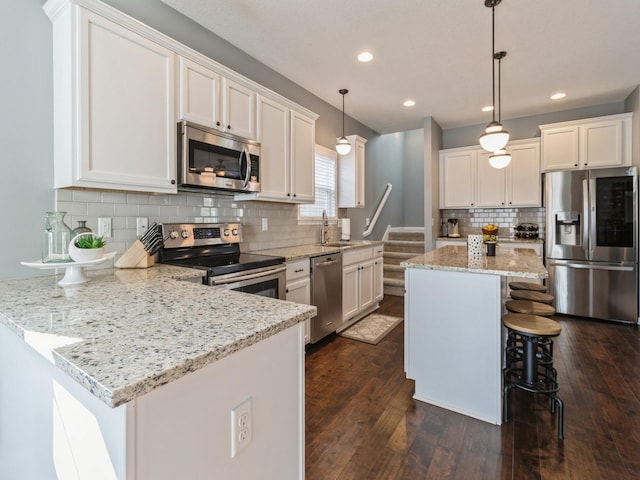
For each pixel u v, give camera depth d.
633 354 2.87
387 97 4.05
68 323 0.93
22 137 1.74
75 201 1.92
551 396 1.86
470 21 2.52
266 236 3.34
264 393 0.91
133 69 1.88
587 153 4.14
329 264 3.22
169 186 2.08
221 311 1.04
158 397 0.65
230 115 2.49
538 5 2.33
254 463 0.88
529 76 3.47
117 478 0.61
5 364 1.11
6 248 1.71
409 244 5.82
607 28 2.61
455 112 4.61
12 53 1.70
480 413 1.98
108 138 1.78
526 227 4.76
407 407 2.11
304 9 2.39
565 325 3.69
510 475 1.53
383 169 6.11
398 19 2.50
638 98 3.71
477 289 2.00
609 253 3.77
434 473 1.55
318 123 4.11
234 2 2.32
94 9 1.71
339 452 1.70
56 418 0.82
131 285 1.50
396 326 3.69
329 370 2.62
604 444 1.73
